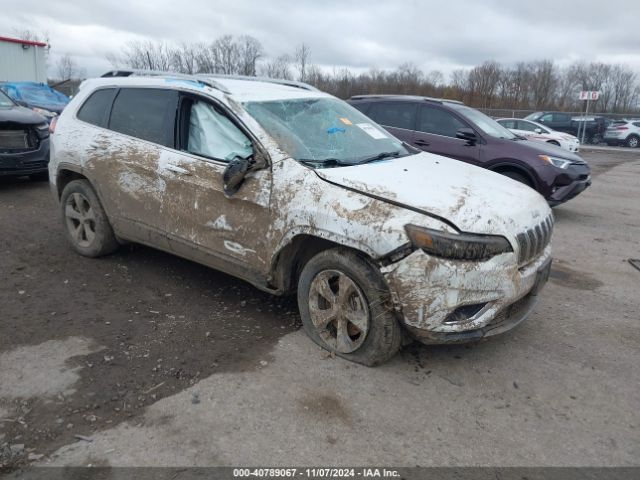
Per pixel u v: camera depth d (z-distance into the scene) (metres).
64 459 2.64
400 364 3.62
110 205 4.91
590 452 2.84
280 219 3.68
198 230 4.23
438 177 3.85
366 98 9.27
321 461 2.69
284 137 3.96
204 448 2.75
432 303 3.17
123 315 4.21
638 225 8.23
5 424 2.88
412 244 3.16
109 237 5.19
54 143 5.39
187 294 4.65
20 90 15.46
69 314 4.19
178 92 4.46
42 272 5.03
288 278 3.91
